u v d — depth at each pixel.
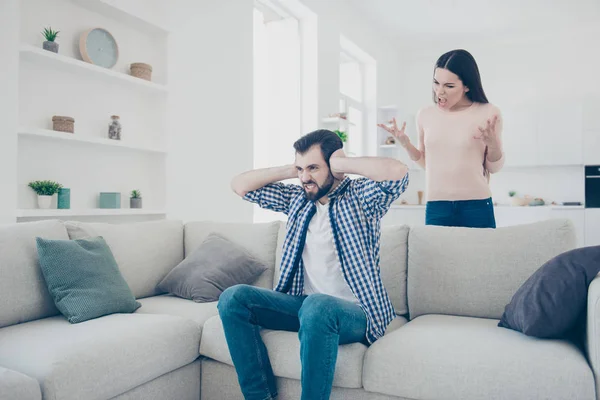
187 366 1.87
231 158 4.07
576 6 5.80
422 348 1.55
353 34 6.05
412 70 7.65
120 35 3.17
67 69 2.79
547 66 6.73
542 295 1.59
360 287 1.68
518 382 1.42
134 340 1.65
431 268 2.07
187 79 3.61
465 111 2.35
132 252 2.34
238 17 4.17
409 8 5.98
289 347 1.68
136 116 3.31
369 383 1.57
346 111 6.37
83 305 1.84
